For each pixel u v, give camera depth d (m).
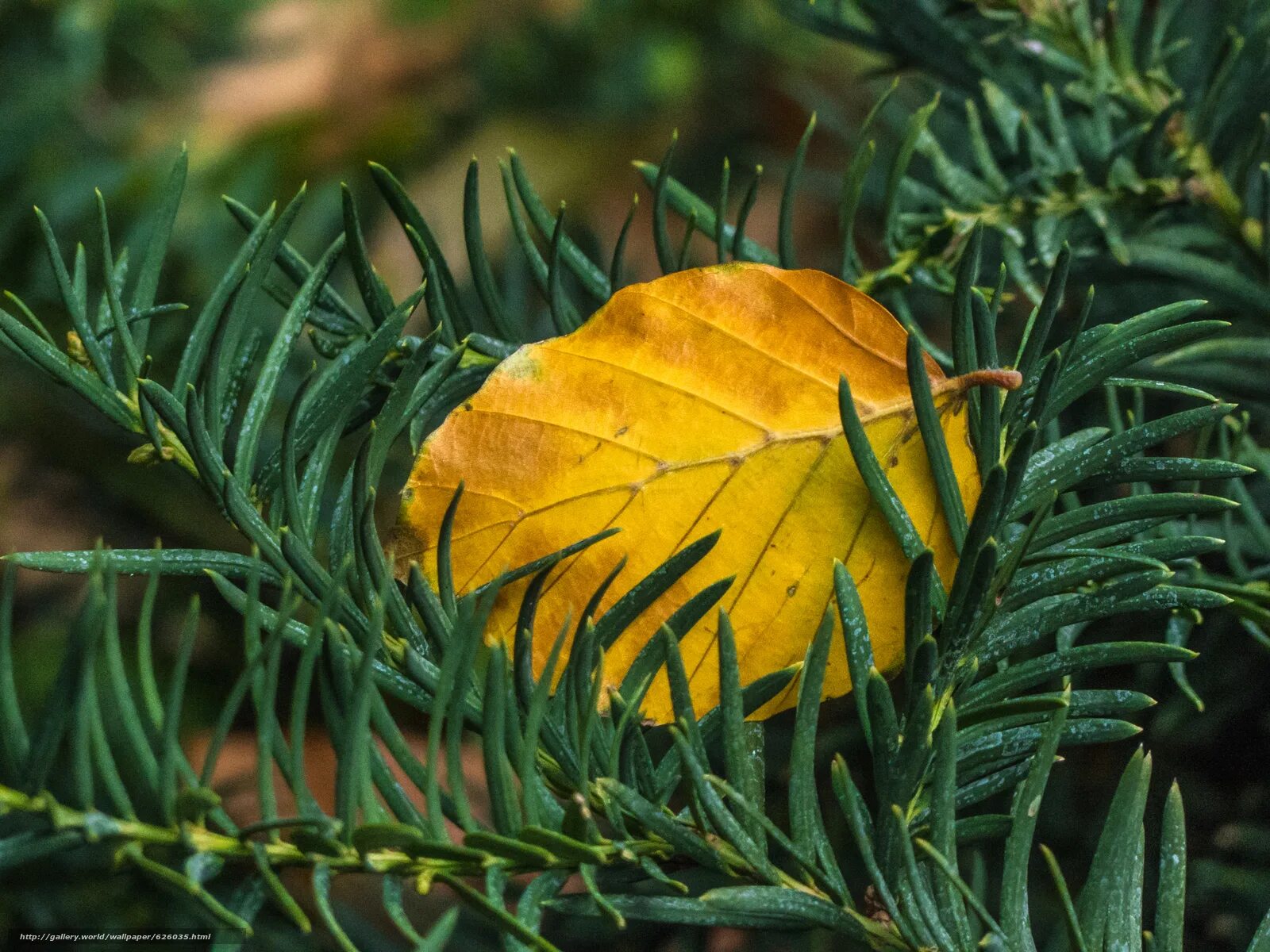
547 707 0.48
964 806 0.48
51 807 0.44
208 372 0.49
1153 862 0.58
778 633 0.49
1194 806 0.59
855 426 0.47
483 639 0.49
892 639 0.49
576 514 0.49
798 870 0.47
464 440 0.49
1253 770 0.59
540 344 0.49
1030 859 0.59
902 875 0.47
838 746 0.59
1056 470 0.49
